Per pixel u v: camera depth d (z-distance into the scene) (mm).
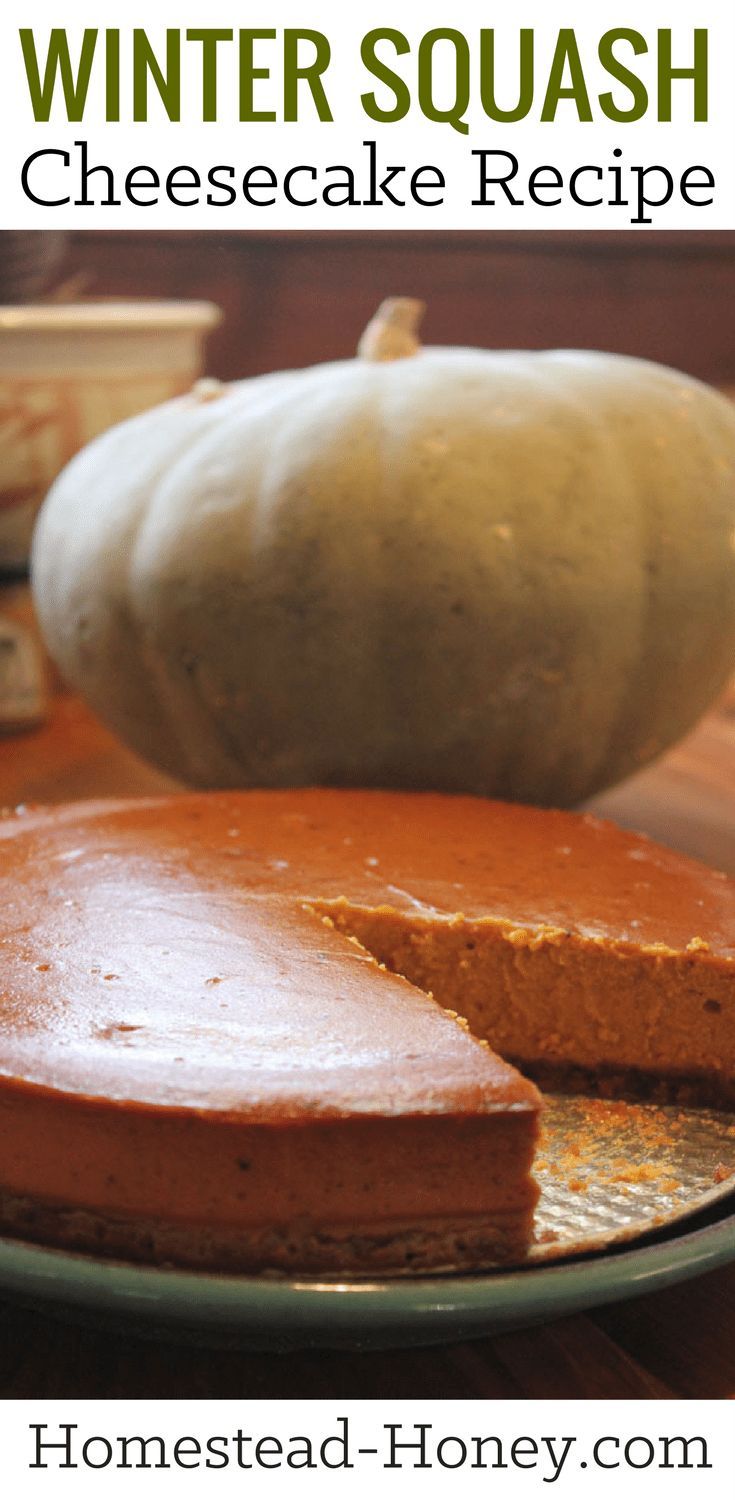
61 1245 672
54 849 803
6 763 1105
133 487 918
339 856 808
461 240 1317
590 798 958
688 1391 654
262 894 772
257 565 876
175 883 777
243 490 884
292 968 724
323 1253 665
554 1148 731
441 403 890
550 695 888
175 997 704
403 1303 630
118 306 1112
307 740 900
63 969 717
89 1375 657
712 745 1149
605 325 1308
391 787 910
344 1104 657
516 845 828
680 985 759
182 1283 630
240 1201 660
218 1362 664
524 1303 635
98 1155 663
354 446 878
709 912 783
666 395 925
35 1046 677
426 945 770
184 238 1362
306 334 1379
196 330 1119
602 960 762
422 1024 697
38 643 1141
